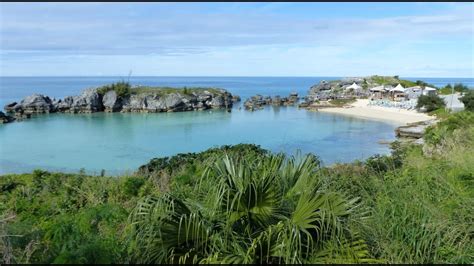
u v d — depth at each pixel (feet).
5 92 424.87
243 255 11.35
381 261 12.35
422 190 18.44
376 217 14.49
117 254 11.78
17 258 11.48
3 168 85.35
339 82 360.89
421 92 241.76
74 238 11.47
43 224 14.90
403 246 13.38
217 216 12.64
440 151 34.91
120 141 120.67
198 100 229.45
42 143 117.50
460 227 15.20
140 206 13.19
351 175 22.45
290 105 247.09
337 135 126.93
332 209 12.48
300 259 11.37
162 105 216.33
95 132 140.77
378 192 18.54
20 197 23.75
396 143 61.11
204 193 14.99
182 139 123.65
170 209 12.38
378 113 187.73
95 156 97.60
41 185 28.43
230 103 245.24
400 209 15.37
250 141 117.50
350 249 11.93
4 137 129.80
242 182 12.55
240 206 12.41
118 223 15.43
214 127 151.23
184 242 12.15
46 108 208.33
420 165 24.23
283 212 12.80
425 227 14.02
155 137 128.16
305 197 12.46
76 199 22.75
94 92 217.56
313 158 14.65
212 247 12.00
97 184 25.43
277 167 14.26
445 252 13.73
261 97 265.13
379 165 27.27
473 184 19.88
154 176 26.43
